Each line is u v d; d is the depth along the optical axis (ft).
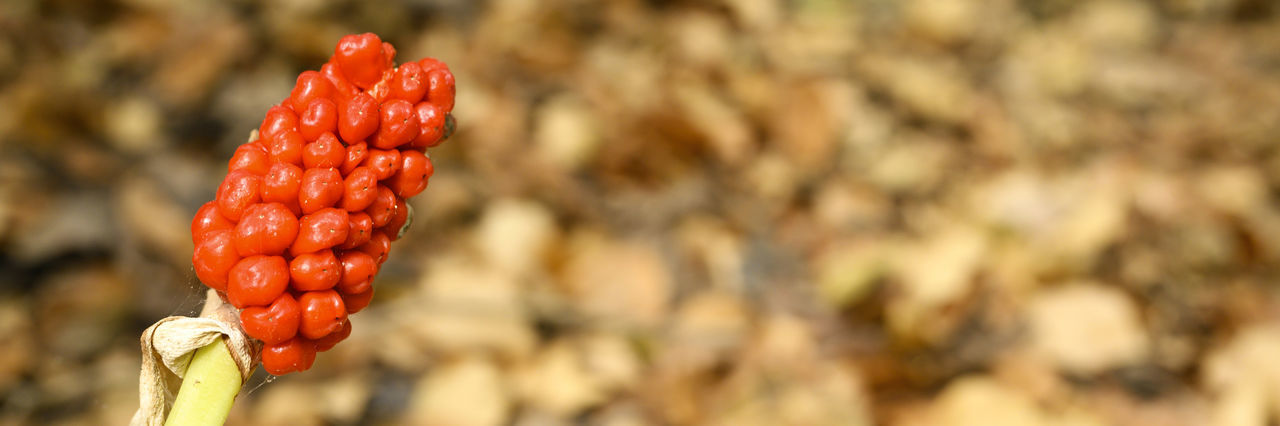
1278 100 3.03
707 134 2.51
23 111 2.20
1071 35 3.34
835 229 2.39
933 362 1.98
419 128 1.10
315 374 1.90
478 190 2.28
